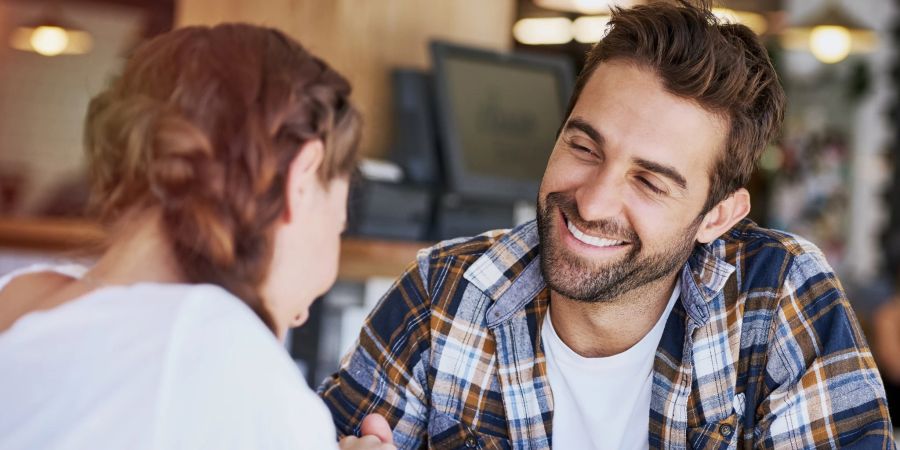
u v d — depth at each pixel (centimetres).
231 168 84
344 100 92
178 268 88
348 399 149
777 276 139
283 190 87
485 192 288
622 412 141
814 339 136
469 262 148
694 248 143
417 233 281
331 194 93
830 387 134
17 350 84
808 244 143
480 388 145
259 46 88
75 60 743
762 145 139
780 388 137
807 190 711
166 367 81
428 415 148
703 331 139
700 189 132
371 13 299
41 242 325
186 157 83
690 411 140
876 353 361
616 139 128
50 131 746
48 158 743
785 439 136
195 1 304
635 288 133
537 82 307
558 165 133
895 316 356
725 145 133
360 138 95
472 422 145
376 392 148
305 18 292
